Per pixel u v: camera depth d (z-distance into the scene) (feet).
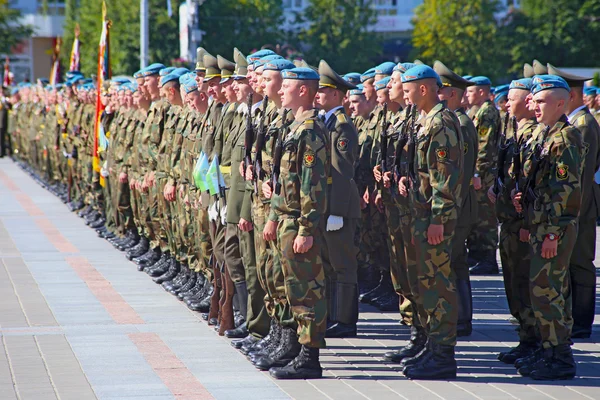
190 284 60.29
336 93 48.14
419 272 40.65
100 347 46.80
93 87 96.63
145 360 44.21
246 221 45.50
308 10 297.12
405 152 41.22
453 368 40.93
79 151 101.24
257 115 46.50
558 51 313.94
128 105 76.18
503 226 44.50
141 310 56.39
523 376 41.34
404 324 48.96
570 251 40.29
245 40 266.16
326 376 41.42
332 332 49.67
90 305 57.77
